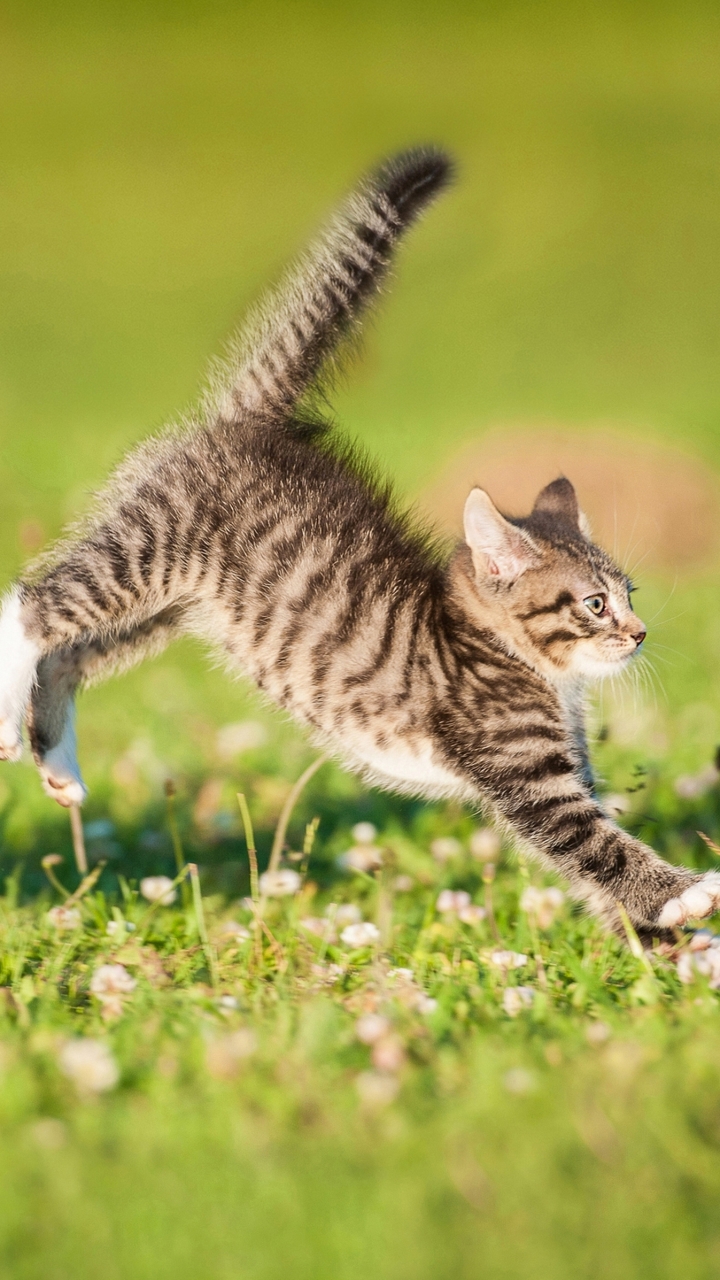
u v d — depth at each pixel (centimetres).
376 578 995
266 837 1146
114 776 1304
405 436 2878
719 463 2684
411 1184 569
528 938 896
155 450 1027
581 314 4441
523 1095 633
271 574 986
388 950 886
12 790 1241
